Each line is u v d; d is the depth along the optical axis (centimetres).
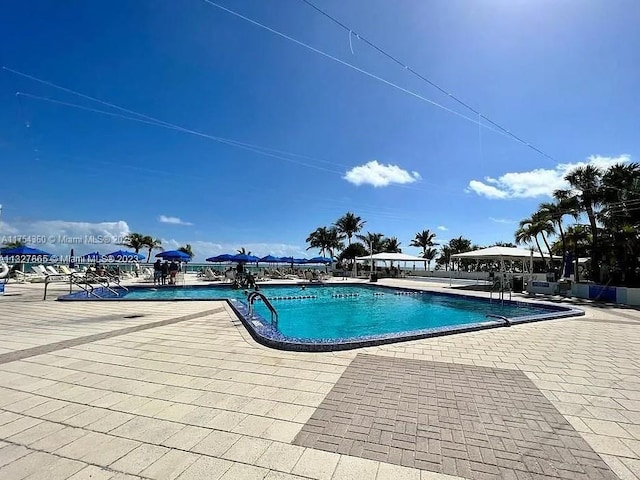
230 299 1173
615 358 532
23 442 271
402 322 1173
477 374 448
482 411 335
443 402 356
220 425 302
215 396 368
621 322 899
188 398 362
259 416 320
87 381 412
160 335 663
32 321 812
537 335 709
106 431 290
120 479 223
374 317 1266
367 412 330
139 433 286
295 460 248
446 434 289
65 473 229
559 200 2172
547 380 427
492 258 2222
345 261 4647
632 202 1806
